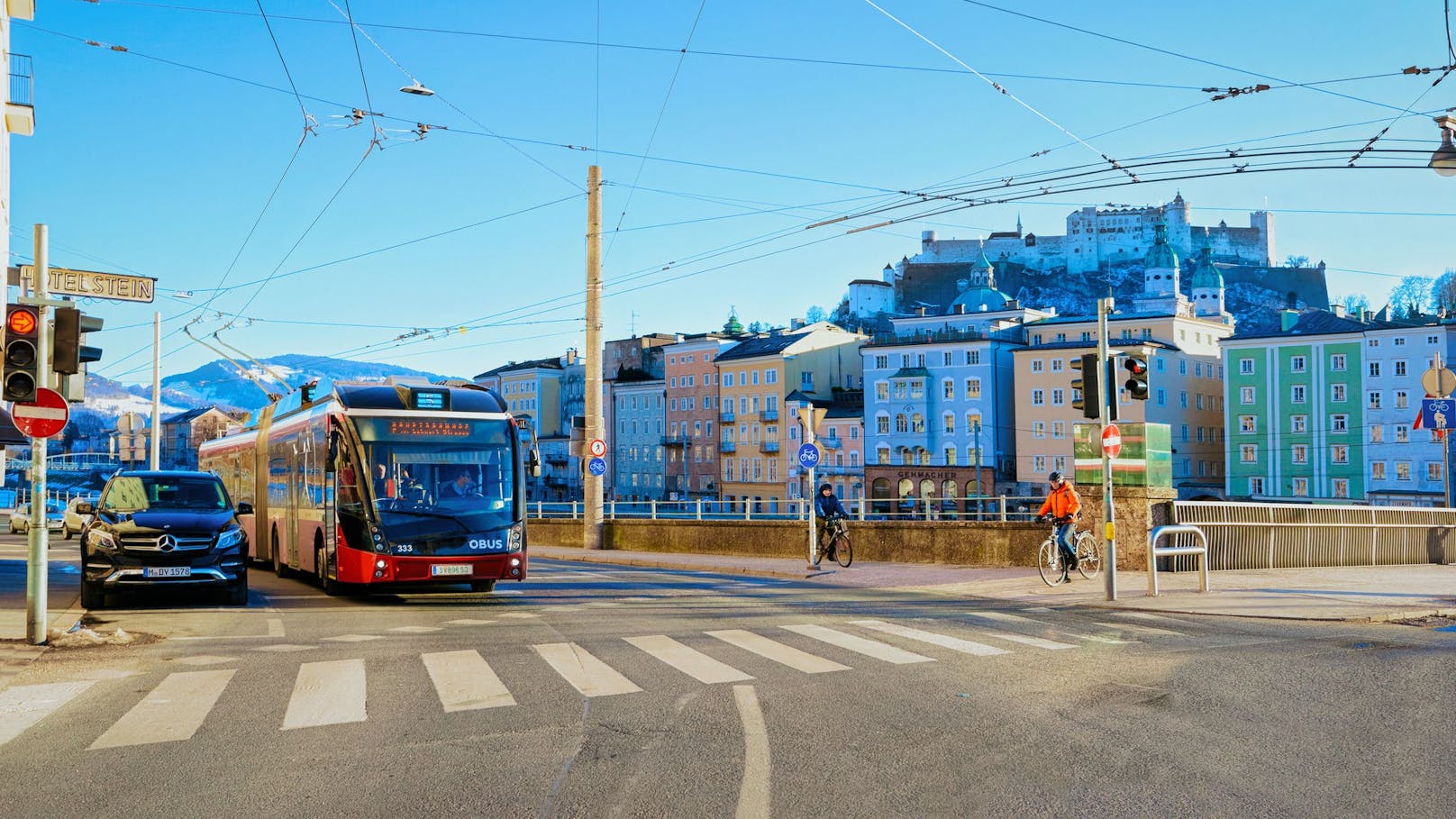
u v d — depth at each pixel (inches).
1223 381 4958.2
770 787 279.4
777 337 5196.9
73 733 350.6
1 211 1178.0
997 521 1065.5
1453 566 1109.7
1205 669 455.2
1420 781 283.4
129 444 2176.4
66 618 634.2
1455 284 7465.6
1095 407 741.3
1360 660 481.1
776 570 1038.4
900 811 259.0
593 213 1414.9
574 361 6102.4
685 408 5388.8
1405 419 4160.9
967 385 4586.6
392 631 589.3
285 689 416.8
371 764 305.7
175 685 429.1
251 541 1083.3
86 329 791.7
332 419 759.1
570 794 274.8
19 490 3142.2
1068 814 256.7
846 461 4847.4
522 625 611.8
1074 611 685.3
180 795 278.4
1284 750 316.8
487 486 746.2
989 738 331.6
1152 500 927.7
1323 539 1056.2
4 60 1141.1
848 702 386.9
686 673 446.9
